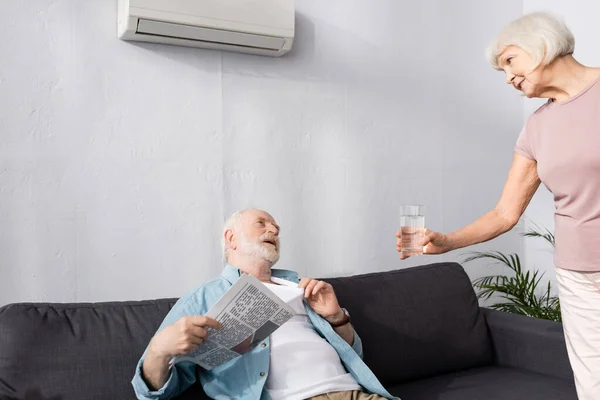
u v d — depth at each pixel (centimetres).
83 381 178
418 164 329
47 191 239
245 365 187
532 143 193
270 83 285
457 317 254
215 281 206
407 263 326
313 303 206
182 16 245
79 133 245
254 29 261
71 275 244
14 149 233
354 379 202
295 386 189
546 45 172
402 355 235
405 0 324
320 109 299
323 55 299
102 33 249
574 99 175
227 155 275
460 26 342
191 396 188
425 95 331
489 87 353
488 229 211
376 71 315
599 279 176
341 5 304
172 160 263
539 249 359
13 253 233
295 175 292
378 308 238
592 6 330
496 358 262
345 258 306
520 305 309
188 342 161
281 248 288
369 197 313
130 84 255
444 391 223
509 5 361
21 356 176
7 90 232
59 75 241
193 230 268
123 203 254
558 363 240
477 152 349
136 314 198
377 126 316
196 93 268
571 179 177
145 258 258
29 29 236
